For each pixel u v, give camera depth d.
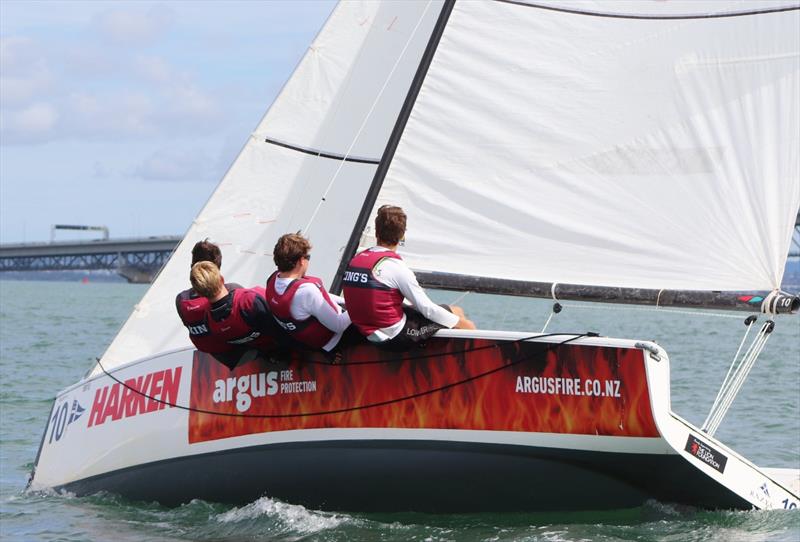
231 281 17.55
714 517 14.07
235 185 17.62
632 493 13.67
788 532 13.35
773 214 14.25
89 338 53.59
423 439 13.70
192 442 15.28
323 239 17.38
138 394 16.03
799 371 35.59
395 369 13.82
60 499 16.62
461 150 15.34
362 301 13.24
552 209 15.09
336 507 14.41
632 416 12.85
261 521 14.23
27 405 27.64
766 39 14.41
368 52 17.39
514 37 15.32
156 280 17.44
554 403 13.18
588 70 15.12
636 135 14.88
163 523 14.73
